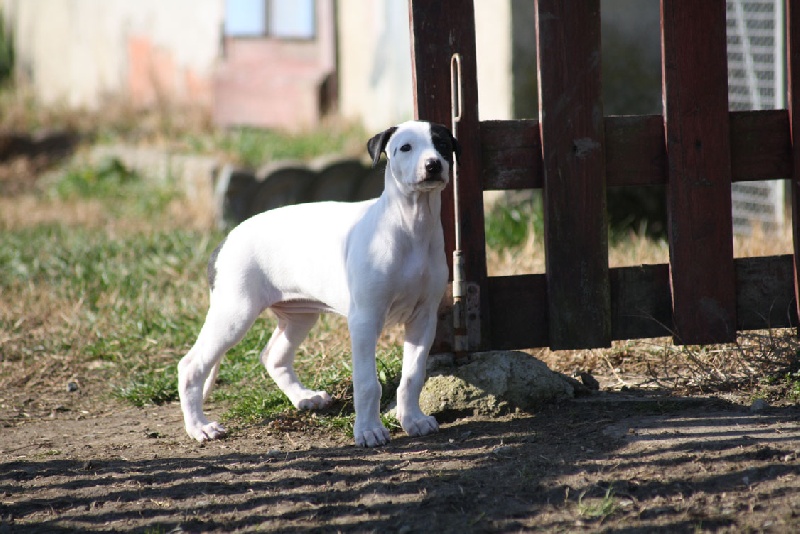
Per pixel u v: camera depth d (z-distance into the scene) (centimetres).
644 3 1202
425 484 507
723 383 644
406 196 559
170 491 520
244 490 516
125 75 2183
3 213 1410
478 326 636
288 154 1439
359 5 1580
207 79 1892
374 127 1545
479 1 1192
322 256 602
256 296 624
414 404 597
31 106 2111
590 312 644
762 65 1184
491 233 1062
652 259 902
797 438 533
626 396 635
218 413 685
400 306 583
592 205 634
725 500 468
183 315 882
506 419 611
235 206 1248
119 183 1566
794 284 662
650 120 639
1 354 835
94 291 977
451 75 612
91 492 523
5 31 2838
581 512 464
